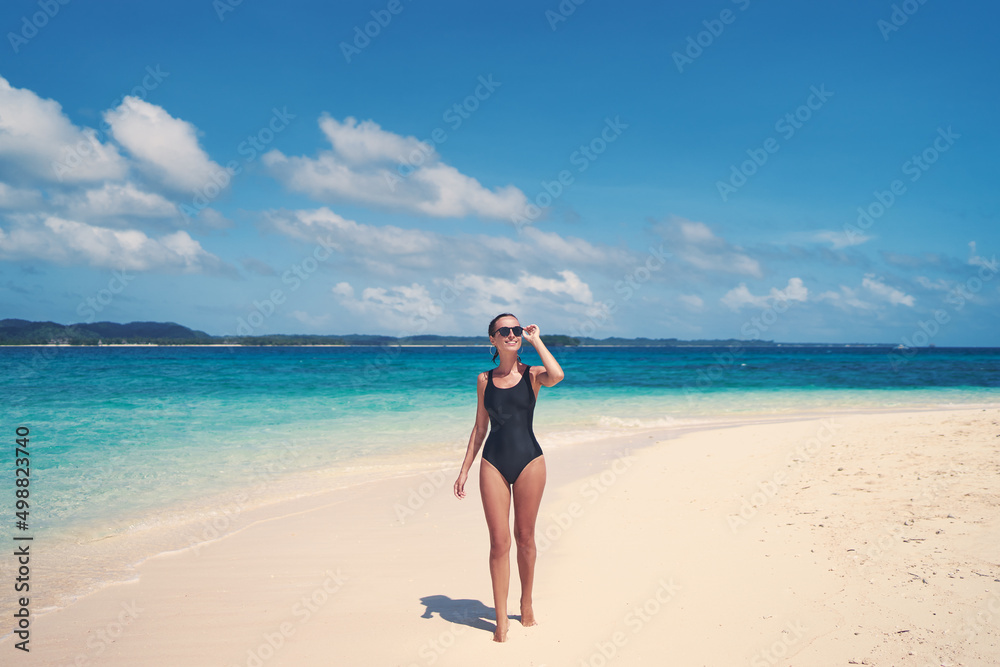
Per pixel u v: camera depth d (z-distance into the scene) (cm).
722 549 512
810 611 376
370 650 364
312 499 776
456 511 720
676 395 2261
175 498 778
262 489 829
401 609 430
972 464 699
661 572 471
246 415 1575
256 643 378
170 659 359
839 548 479
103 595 466
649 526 607
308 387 2409
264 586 482
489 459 375
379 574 508
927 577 402
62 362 4003
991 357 7556
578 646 358
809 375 3478
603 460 1023
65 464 966
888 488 640
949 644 316
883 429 1080
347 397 2050
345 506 742
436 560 545
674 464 945
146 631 399
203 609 436
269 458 1045
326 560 546
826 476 735
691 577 454
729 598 408
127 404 1769
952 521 506
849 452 878
